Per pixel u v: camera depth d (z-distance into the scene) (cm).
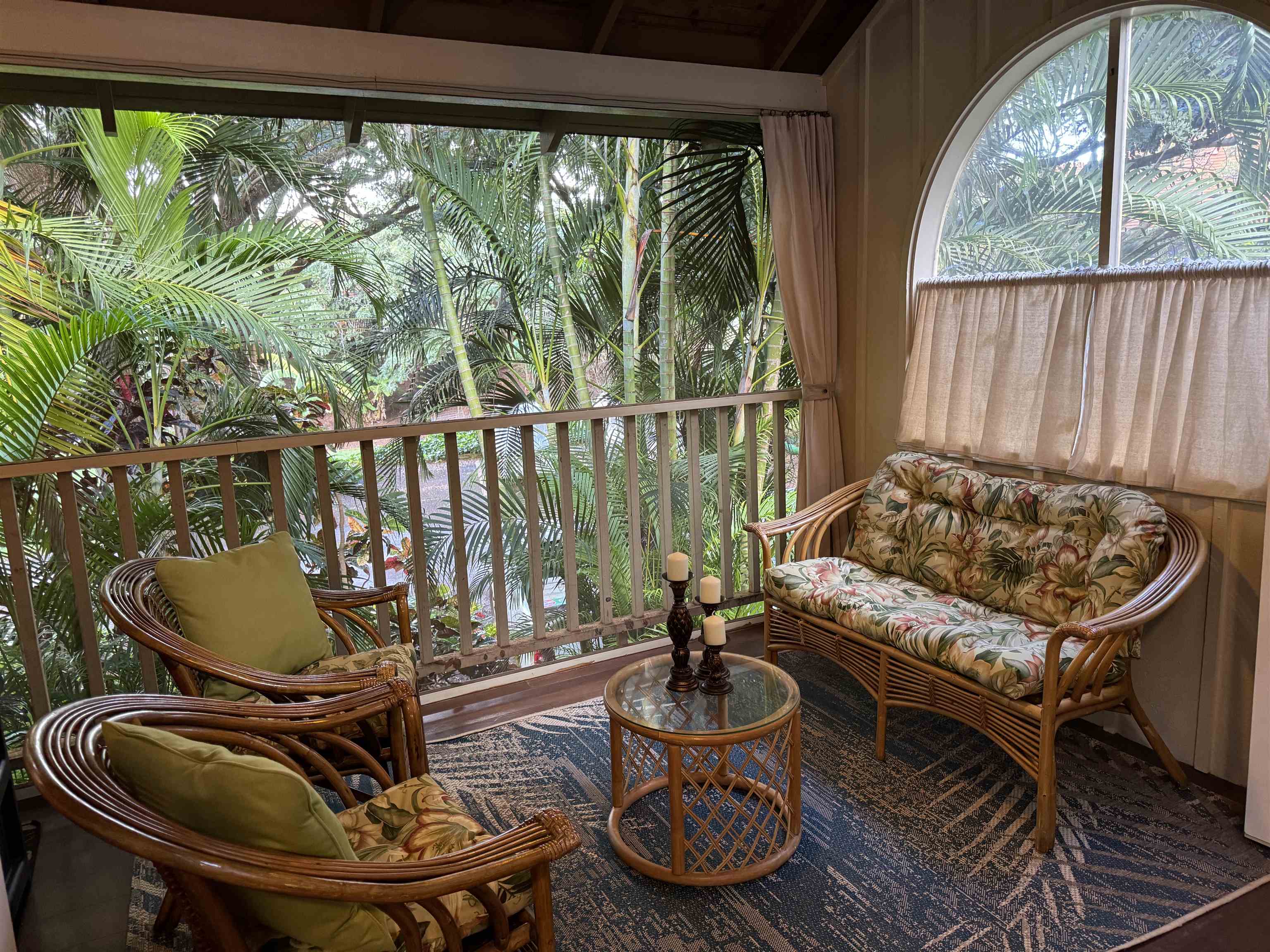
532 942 156
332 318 593
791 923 205
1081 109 302
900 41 354
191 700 173
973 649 246
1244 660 256
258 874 118
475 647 356
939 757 279
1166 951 192
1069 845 231
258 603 244
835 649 300
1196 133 268
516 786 272
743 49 380
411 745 201
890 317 376
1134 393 280
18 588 269
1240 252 260
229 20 293
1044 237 321
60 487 271
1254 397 247
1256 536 250
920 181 350
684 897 216
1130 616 223
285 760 180
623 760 270
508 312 610
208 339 483
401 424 323
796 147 382
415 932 135
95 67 278
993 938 198
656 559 549
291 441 302
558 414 349
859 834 239
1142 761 275
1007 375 321
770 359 569
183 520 291
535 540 355
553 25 344
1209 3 252
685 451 575
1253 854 226
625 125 407
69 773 123
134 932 211
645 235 578
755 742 261
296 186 570
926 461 336
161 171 488
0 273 450
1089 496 275
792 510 598
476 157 599
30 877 231
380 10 303
